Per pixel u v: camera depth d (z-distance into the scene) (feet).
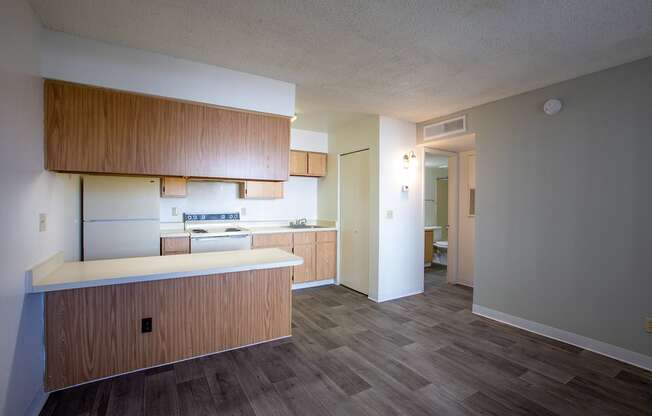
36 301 6.35
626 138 8.22
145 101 8.01
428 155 16.40
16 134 5.41
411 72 8.87
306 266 15.39
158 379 7.29
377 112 12.82
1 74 4.81
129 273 6.98
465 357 8.50
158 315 7.77
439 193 23.29
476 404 6.52
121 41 7.38
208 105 8.74
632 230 8.14
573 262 9.25
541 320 9.99
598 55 7.78
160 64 8.02
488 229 11.44
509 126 10.79
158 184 12.27
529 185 10.25
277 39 7.20
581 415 6.21
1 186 4.82
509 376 7.57
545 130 9.84
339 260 16.19
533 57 7.91
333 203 16.44
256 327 9.12
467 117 12.23
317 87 10.08
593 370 7.84
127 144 7.80
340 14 6.17
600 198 8.70
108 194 11.52
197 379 7.32
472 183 15.71
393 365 8.07
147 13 6.23
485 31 6.71
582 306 9.07
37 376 6.30
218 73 8.71
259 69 8.83
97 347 7.13
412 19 6.31
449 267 16.57
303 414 6.19
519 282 10.55
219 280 8.54
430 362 8.23
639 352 8.02
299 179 17.46
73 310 6.89
